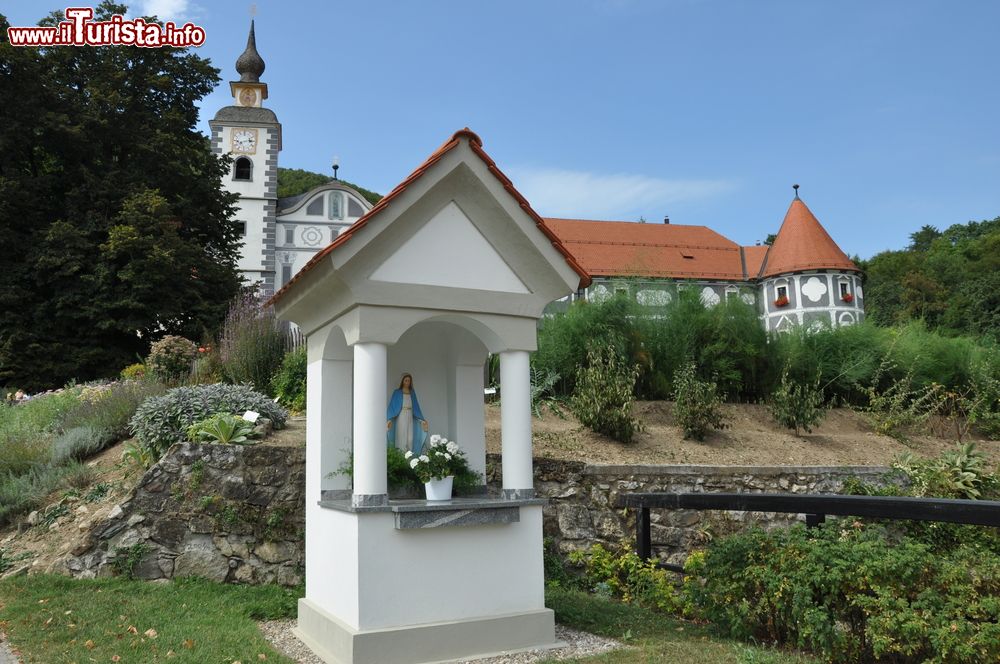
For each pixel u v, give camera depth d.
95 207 25.70
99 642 6.36
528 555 6.72
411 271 6.56
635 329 15.23
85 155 26.69
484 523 6.47
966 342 17.59
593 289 16.45
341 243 6.17
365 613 5.96
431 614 6.21
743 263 54.81
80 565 8.55
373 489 6.22
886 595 5.47
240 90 61.03
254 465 9.15
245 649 6.25
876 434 14.99
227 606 7.72
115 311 24.34
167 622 7.02
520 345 7.03
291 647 6.62
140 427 10.36
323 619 6.48
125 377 17.14
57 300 24.19
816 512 6.29
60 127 24.67
